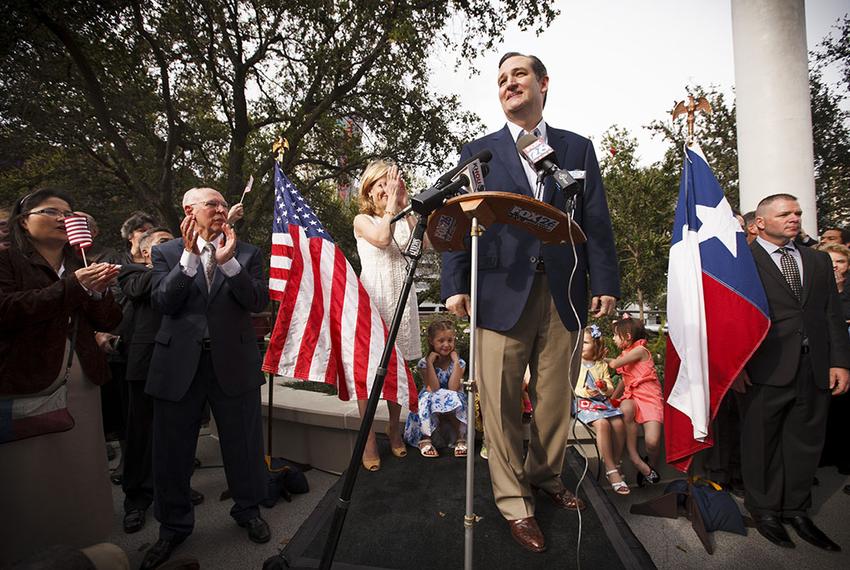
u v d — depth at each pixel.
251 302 2.49
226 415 2.49
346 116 13.97
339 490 2.63
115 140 10.80
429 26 12.22
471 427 1.61
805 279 2.73
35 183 11.64
